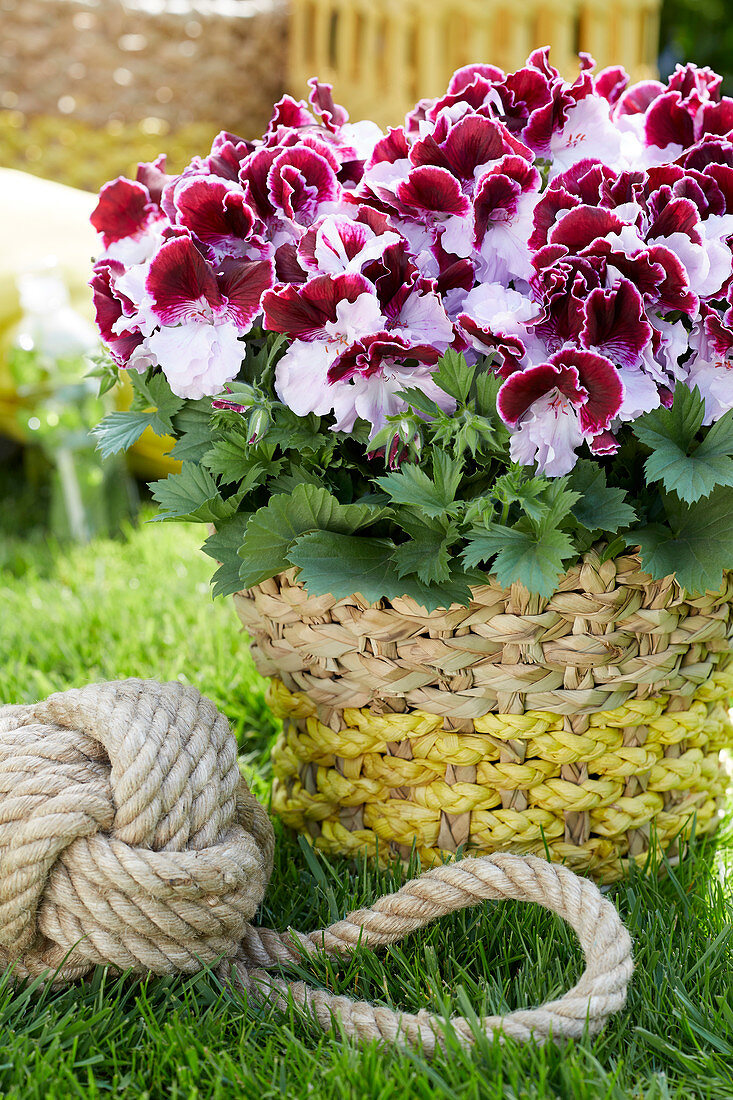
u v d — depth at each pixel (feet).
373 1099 2.54
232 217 3.15
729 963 3.10
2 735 2.98
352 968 3.08
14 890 2.72
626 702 3.36
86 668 5.38
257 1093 2.61
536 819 3.40
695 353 3.14
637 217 3.03
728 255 3.02
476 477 3.10
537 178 3.08
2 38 11.60
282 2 13.52
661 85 3.83
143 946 2.80
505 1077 2.61
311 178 3.23
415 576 3.04
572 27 13.09
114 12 12.14
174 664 5.16
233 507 3.21
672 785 3.57
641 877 3.51
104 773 2.90
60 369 7.39
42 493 8.64
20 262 7.80
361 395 3.00
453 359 2.94
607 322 2.90
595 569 3.07
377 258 2.95
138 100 12.48
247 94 13.38
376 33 13.05
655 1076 2.61
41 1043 2.74
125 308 3.28
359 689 3.36
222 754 3.08
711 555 3.01
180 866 2.74
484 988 2.96
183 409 3.40
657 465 2.93
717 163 3.18
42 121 11.85
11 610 6.11
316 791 3.69
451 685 3.25
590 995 2.61
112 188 3.52
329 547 3.04
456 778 3.39
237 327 3.12
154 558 7.02
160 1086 2.69
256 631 3.62
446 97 3.37
